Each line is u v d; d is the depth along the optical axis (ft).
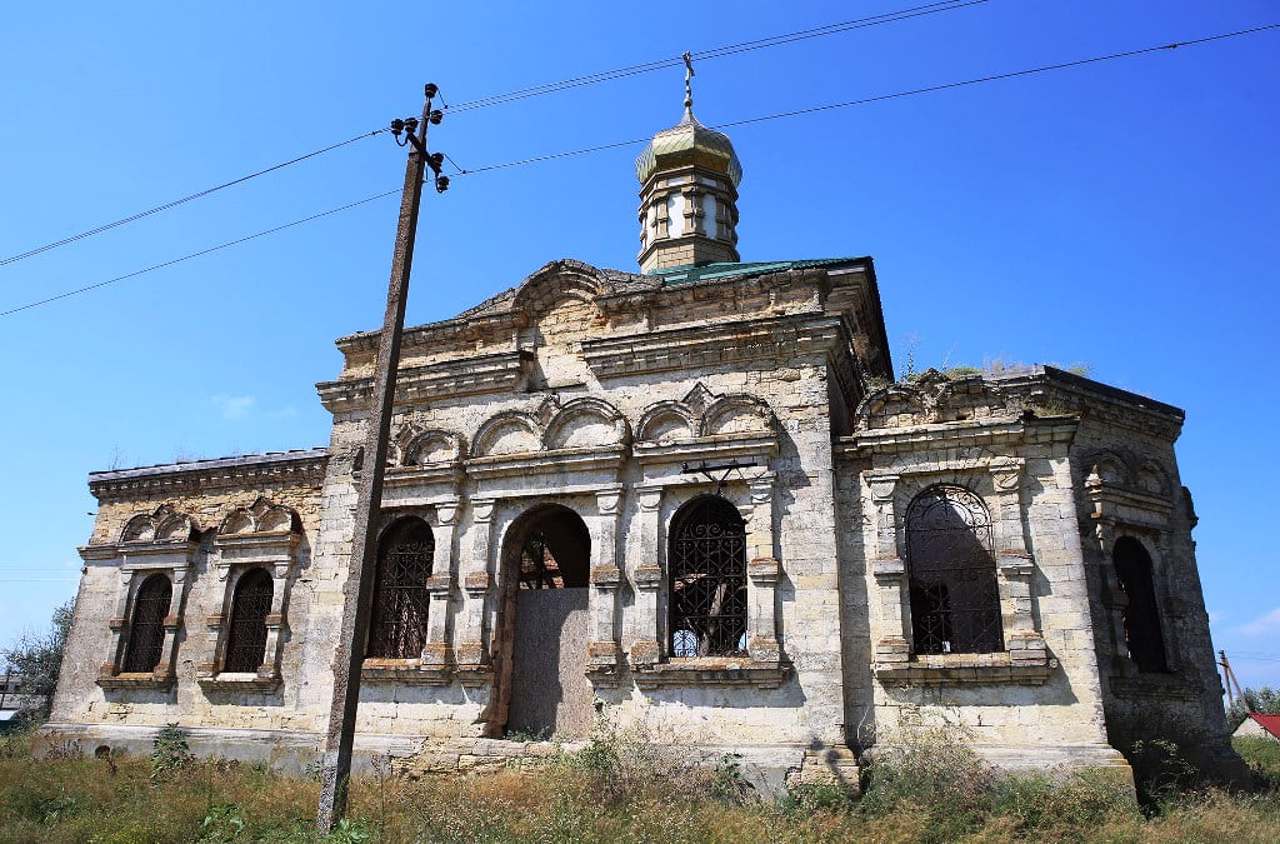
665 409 66.03
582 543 84.99
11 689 161.79
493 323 74.13
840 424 67.41
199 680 82.84
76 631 91.81
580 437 68.13
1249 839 44.04
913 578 62.39
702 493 63.36
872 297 78.64
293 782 62.69
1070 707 54.34
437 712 65.77
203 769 67.10
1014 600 56.44
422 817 44.93
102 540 94.43
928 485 60.80
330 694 70.13
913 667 56.65
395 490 71.82
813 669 57.82
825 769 54.85
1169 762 58.08
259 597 85.71
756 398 63.77
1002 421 59.36
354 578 48.42
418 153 54.70
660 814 43.88
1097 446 71.77
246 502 88.63
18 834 47.60
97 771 67.31
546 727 65.31
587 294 72.59
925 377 62.64
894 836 43.09
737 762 56.49
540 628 67.97
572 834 40.98
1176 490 75.46
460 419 72.79
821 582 59.31
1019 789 49.62
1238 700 203.82
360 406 77.00
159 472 92.68
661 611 61.93
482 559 67.51
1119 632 65.77
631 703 60.80
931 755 51.55
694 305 69.15
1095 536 68.03
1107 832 44.70
